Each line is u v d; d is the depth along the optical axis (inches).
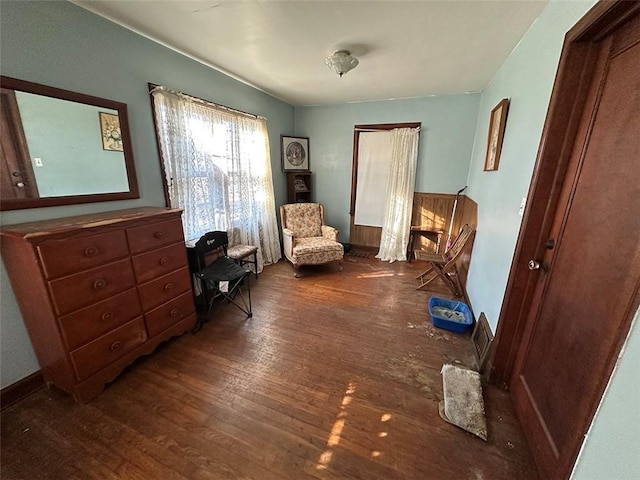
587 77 45.6
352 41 80.9
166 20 70.8
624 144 36.2
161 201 91.0
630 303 30.5
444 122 143.4
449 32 74.3
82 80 66.8
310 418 57.6
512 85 80.7
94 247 59.4
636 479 23.9
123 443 52.0
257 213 139.3
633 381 26.3
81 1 62.8
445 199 152.6
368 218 173.0
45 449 51.0
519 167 66.4
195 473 47.1
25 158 58.5
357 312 102.0
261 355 77.7
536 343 55.0
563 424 42.1
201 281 97.7
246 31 76.4
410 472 47.3
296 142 166.2
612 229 36.9
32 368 63.7
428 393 64.5
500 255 73.9
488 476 46.7
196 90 98.7
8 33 54.1
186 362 74.6
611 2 34.5
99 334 61.9
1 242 55.7
